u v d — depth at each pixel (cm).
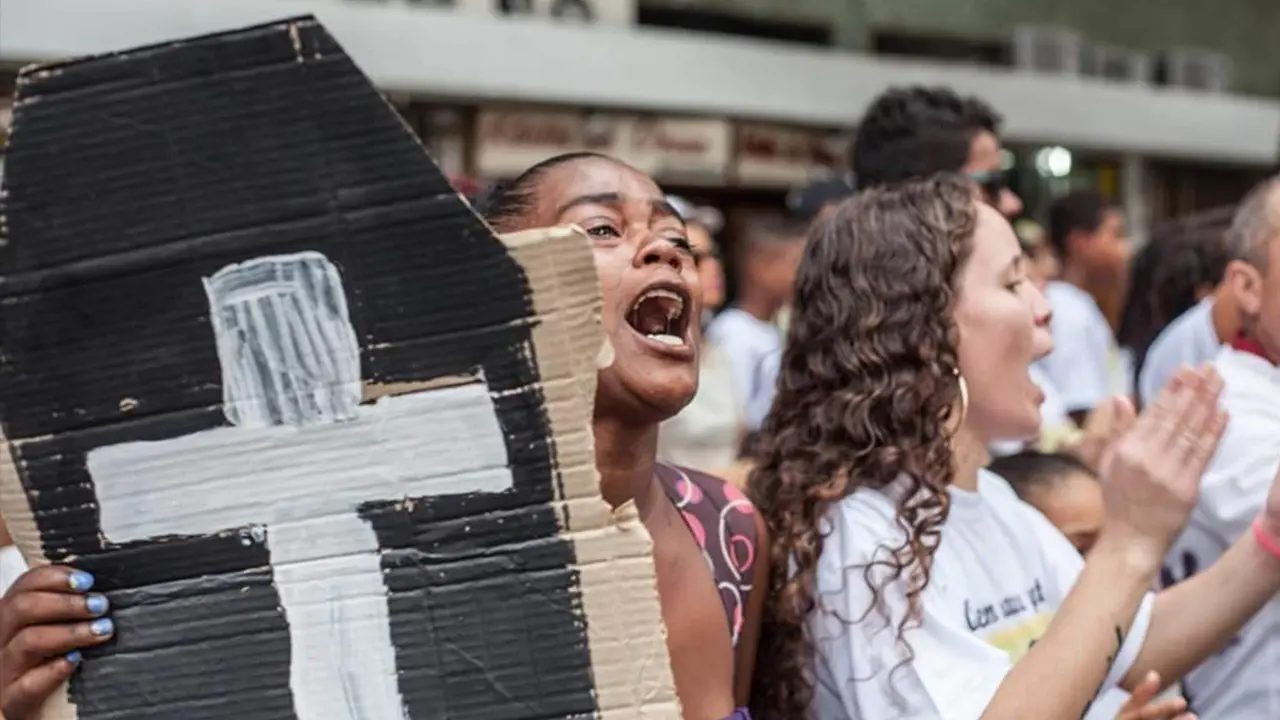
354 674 93
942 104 251
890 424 138
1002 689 122
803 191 348
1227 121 741
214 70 90
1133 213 803
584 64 475
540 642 92
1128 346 379
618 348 103
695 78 513
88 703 95
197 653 94
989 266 143
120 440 93
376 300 91
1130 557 127
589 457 91
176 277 92
